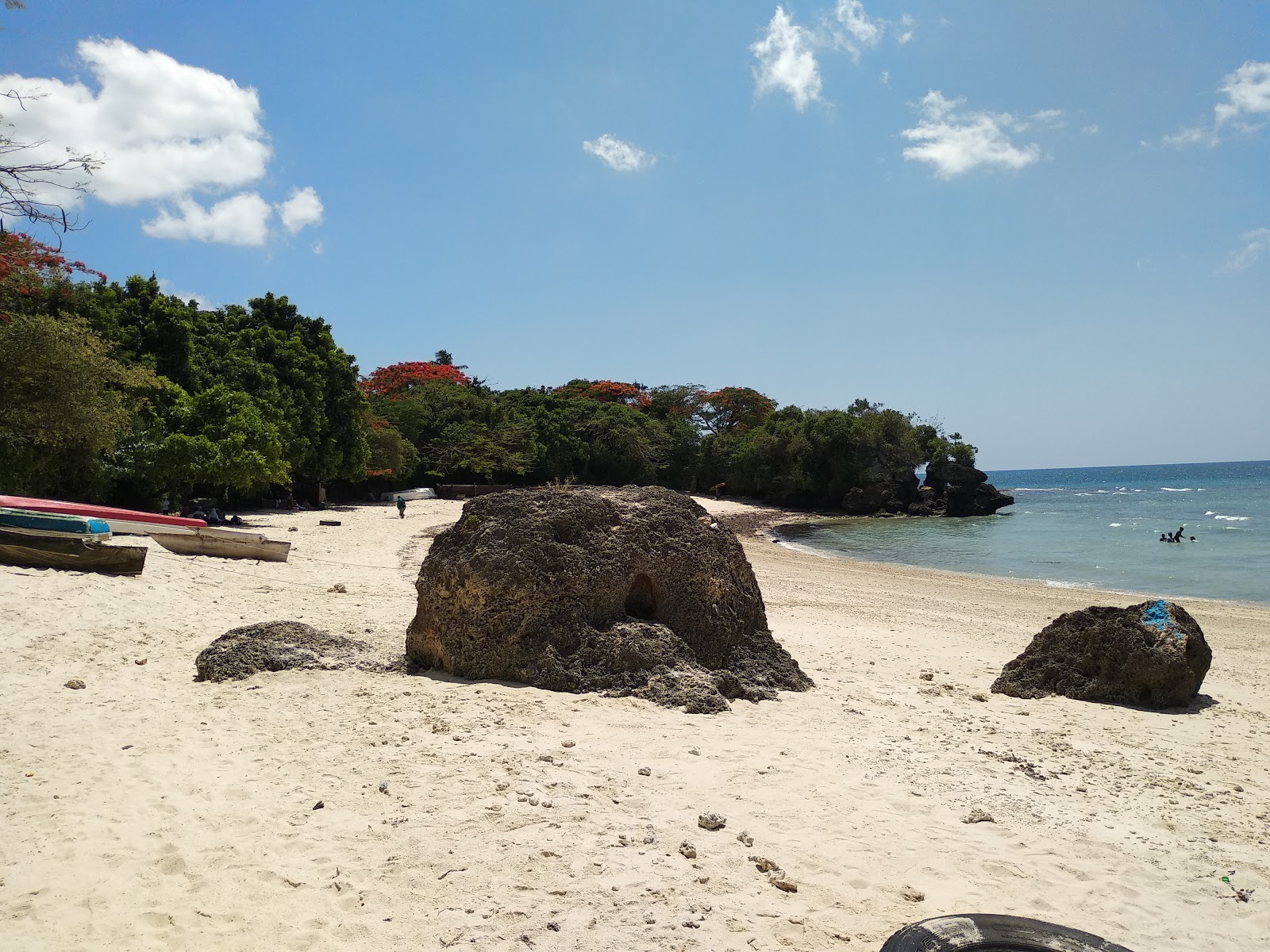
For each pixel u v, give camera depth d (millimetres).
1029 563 34969
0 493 23234
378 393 74938
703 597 9641
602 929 4242
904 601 21734
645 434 81938
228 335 42031
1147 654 10219
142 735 6855
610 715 7953
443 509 46344
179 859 4809
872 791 6441
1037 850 5520
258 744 6754
